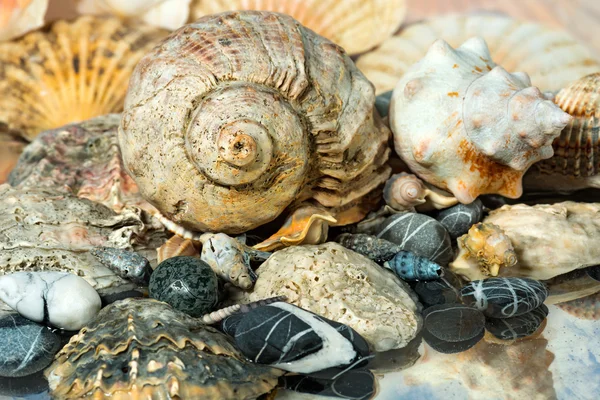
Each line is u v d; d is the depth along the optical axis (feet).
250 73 0.93
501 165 1.01
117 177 1.04
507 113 0.97
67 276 0.92
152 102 0.94
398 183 1.02
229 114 0.90
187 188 0.94
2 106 1.26
